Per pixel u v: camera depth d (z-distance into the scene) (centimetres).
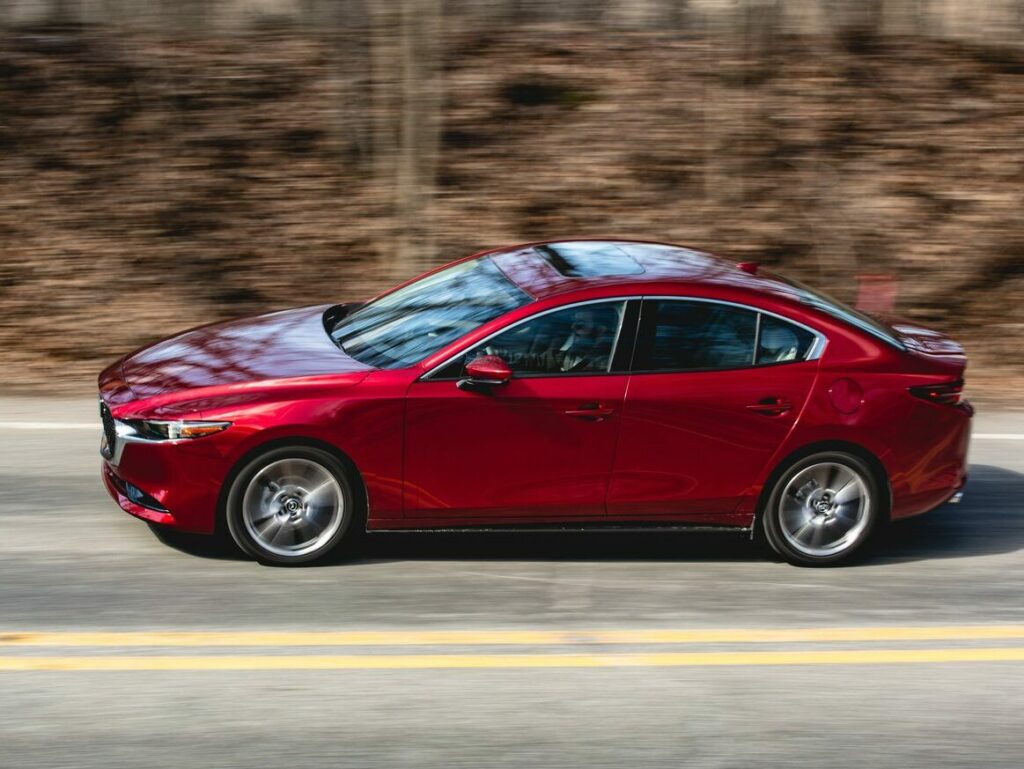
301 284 1212
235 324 719
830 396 636
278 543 621
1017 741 484
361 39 1488
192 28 1524
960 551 686
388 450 612
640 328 630
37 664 518
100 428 855
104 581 601
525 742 468
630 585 623
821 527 653
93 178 1320
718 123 1428
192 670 516
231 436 601
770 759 462
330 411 605
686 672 530
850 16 1549
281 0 1530
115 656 527
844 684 525
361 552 647
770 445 636
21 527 666
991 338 1158
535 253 707
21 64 1441
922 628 584
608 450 625
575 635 562
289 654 532
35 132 1368
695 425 628
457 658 534
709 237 1298
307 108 1422
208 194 1315
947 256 1266
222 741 463
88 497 716
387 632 557
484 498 626
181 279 1199
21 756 450
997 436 892
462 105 1445
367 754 457
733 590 623
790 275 1260
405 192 1252
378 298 727
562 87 1477
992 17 1553
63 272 1185
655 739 473
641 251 708
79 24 1514
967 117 1449
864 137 1422
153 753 454
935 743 480
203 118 1405
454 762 453
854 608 605
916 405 644
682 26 1569
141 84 1434
